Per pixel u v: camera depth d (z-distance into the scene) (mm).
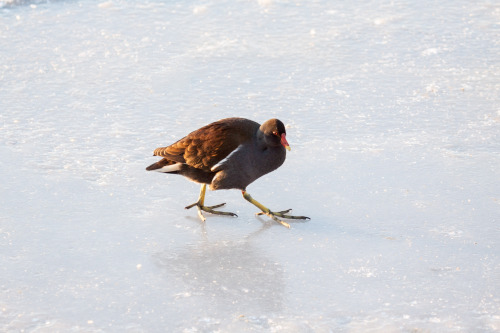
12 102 14898
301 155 12945
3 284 9266
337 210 11281
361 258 9984
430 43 17938
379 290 9227
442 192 11680
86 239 10414
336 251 10180
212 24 19047
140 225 10875
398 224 10820
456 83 15844
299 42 18047
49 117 14305
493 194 11586
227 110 14711
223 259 10031
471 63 16828
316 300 9039
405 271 9633
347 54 17391
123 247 10258
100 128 13906
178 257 10055
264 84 15938
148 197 11688
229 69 16641
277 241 10516
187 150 10875
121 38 18141
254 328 8477
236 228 10922
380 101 15078
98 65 16703
